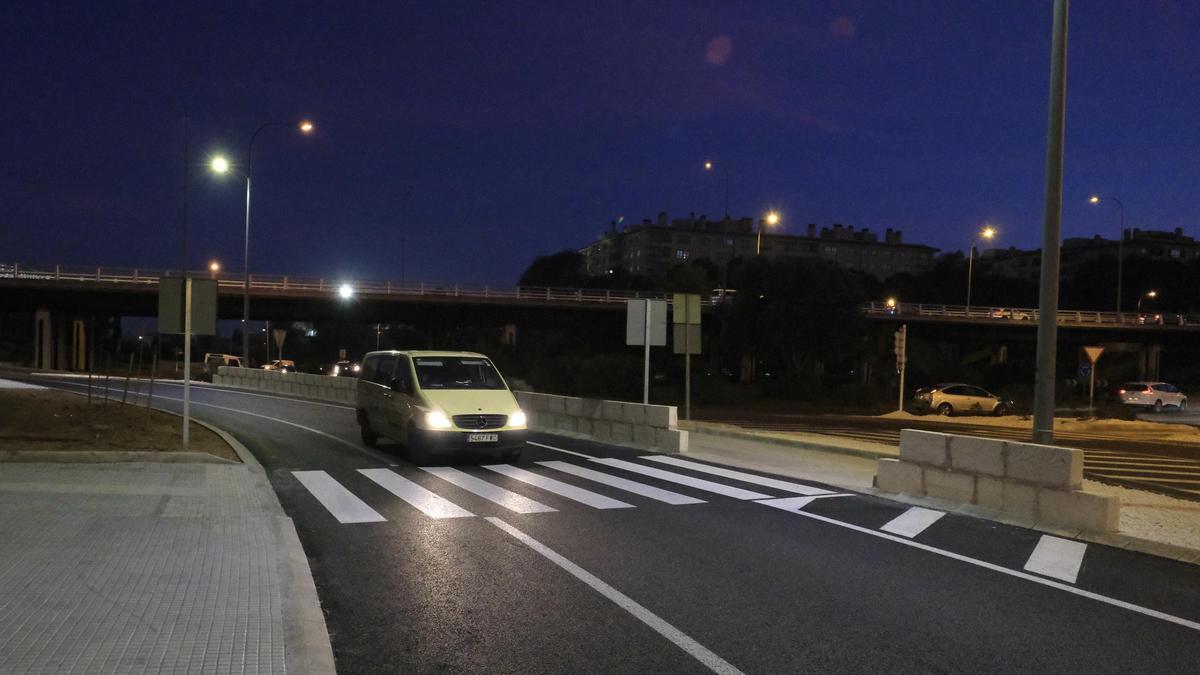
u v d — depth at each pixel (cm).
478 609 535
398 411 1282
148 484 938
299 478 1083
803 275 5362
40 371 4225
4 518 723
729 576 620
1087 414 3459
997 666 446
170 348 6931
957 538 759
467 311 6506
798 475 1162
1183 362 8712
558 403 1778
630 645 472
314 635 469
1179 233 13575
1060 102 987
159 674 391
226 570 582
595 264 15700
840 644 477
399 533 755
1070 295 10706
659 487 1039
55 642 429
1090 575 635
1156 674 438
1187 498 1156
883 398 4647
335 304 6169
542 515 846
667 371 6269
